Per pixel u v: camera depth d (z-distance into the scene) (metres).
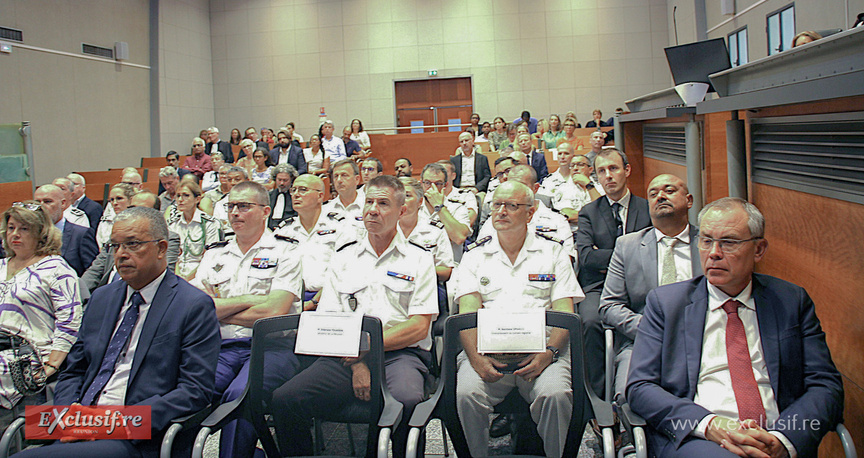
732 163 2.82
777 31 9.17
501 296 2.75
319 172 9.30
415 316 2.64
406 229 3.71
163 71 12.98
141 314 2.32
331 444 2.08
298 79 14.57
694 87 3.52
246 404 2.14
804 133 2.21
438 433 3.04
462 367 2.05
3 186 6.04
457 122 14.25
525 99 14.04
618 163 3.43
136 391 2.19
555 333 2.03
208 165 10.81
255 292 3.01
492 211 2.72
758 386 1.88
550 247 2.79
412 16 14.24
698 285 2.05
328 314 2.14
